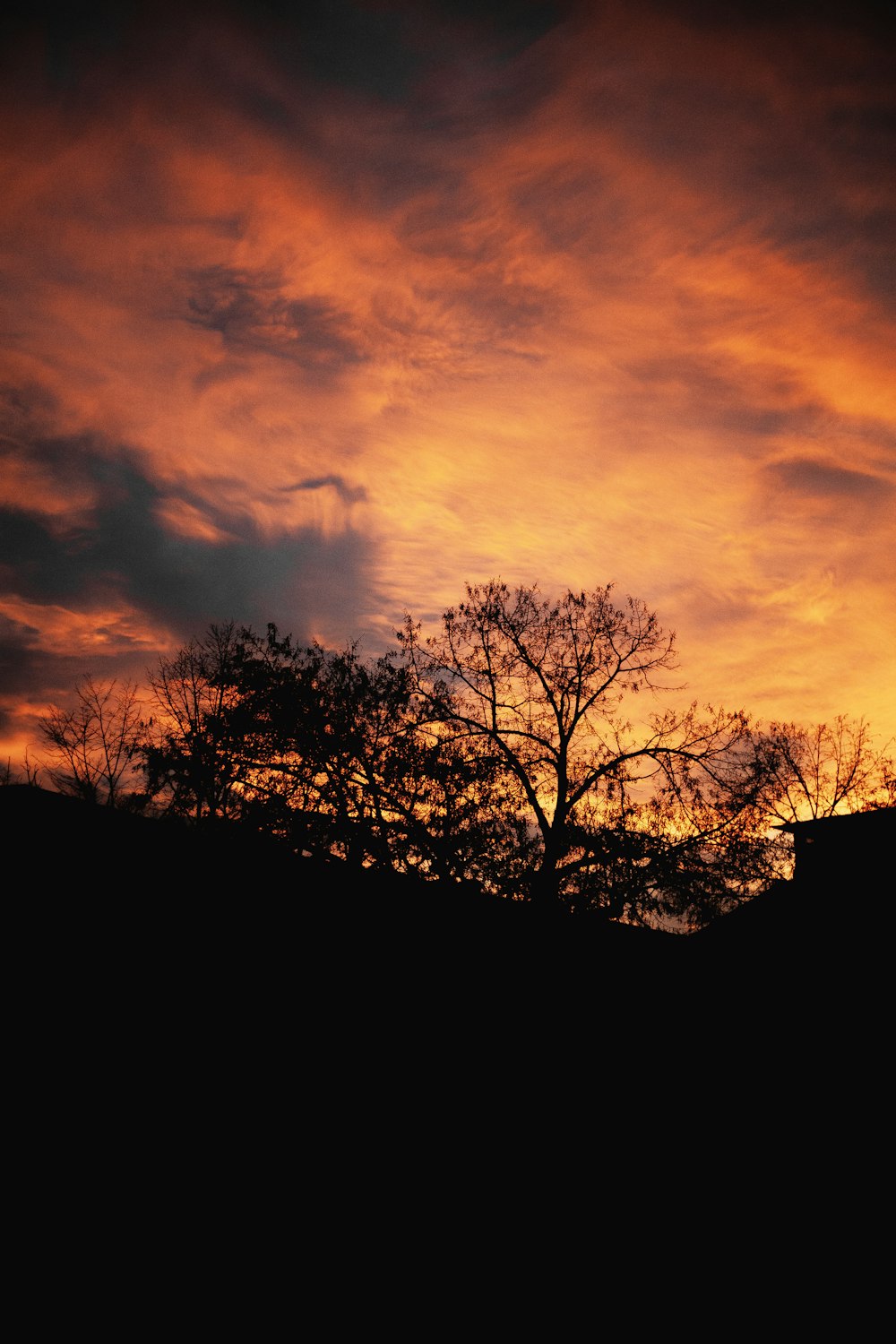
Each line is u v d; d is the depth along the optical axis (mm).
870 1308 12117
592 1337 11492
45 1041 16875
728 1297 12500
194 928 19766
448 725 21516
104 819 22547
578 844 19703
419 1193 15117
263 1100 16734
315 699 19469
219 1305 11320
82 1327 10414
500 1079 17750
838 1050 17797
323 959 19125
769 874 21172
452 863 18469
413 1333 11281
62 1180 13617
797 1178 15500
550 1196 15305
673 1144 16703
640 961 20656
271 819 18359
